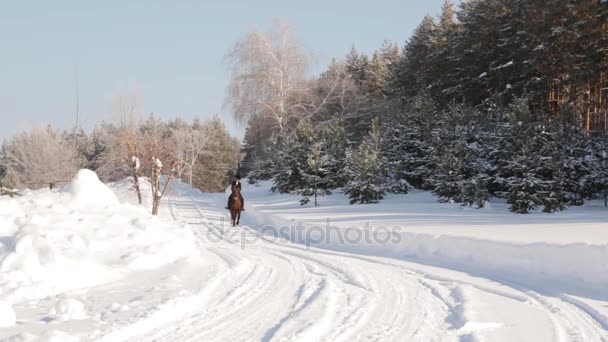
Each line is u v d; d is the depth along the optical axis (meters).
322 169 31.42
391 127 33.53
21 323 6.06
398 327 6.53
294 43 49.28
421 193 29.83
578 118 26.94
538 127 23.84
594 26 28.41
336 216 22.34
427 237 13.81
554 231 14.45
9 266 8.01
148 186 34.03
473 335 6.08
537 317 7.04
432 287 9.22
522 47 33.34
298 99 50.72
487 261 11.55
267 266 11.27
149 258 10.20
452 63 43.72
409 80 57.06
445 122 30.03
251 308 7.36
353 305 7.71
